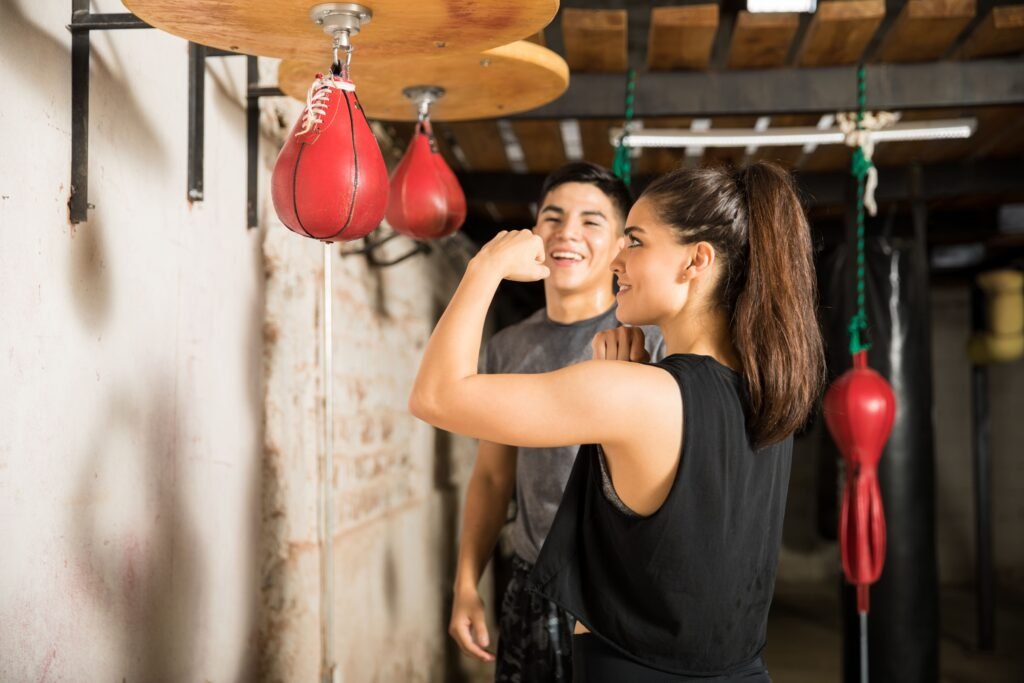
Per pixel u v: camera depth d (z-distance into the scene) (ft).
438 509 13.32
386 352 10.67
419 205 6.44
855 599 12.18
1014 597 23.15
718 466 3.34
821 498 22.02
